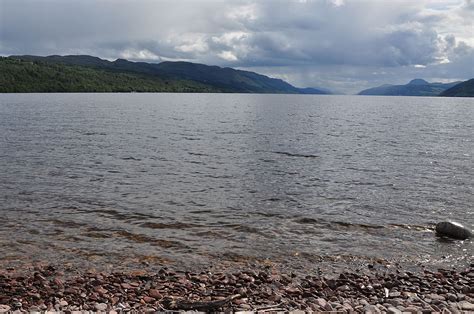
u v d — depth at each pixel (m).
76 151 34.56
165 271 12.25
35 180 23.98
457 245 15.22
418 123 70.94
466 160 32.56
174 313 9.05
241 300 10.05
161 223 17.03
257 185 23.89
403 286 11.57
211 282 11.48
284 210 19.14
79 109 95.44
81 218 17.39
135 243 14.84
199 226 16.80
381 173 27.50
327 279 12.01
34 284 11.12
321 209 19.36
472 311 9.36
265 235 15.94
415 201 20.89
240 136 47.53
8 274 11.92
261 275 12.03
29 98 159.62
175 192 21.97
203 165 29.64
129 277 11.80
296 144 41.25
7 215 17.58
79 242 14.79
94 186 22.88
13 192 21.28
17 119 64.56
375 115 95.88
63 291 10.63
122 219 17.42
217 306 9.56
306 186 23.80
